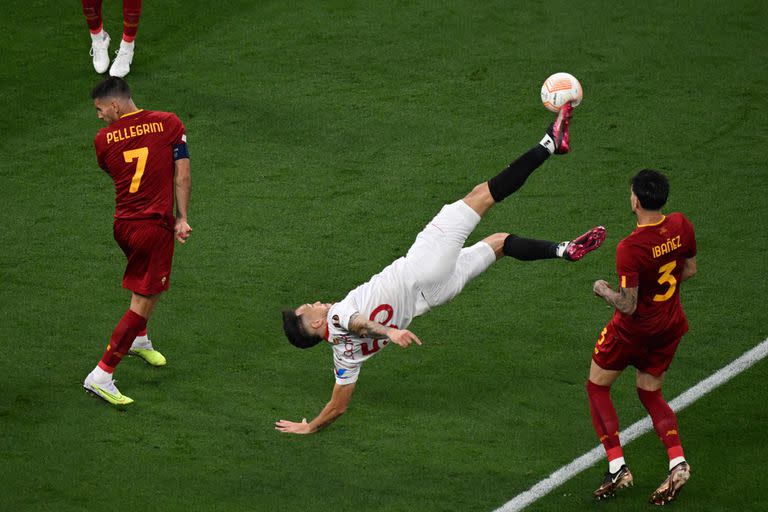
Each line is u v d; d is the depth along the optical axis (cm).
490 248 2797
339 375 2656
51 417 2948
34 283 3478
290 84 4516
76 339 3247
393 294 2650
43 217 3797
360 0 5100
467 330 3278
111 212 3831
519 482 2723
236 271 3525
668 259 2514
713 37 4756
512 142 4122
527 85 4466
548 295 3409
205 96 4438
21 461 2788
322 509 2647
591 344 3200
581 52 4675
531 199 3844
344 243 3644
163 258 2984
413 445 2855
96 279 3506
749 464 2739
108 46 4700
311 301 3378
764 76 4478
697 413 2925
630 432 2891
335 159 4075
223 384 3086
